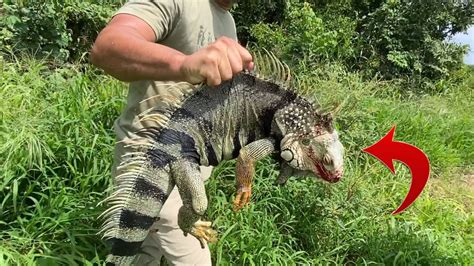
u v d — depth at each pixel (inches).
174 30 39.8
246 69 32.0
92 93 92.2
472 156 135.1
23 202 68.8
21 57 120.6
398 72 208.1
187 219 33.9
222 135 34.9
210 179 75.8
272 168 83.4
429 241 84.4
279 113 35.0
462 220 99.5
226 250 69.9
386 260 78.8
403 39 214.8
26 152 71.2
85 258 61.5
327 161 35.3
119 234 34.6
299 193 82.9
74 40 146.5
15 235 63.1
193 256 47.8
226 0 43.1
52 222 64.5
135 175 34.1
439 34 228.8
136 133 36.4
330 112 35.6
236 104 34.7
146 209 34.1
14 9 130.0
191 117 34.2
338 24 200.7
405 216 95.4
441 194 114.0
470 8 225.3
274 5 208.4
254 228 75.7
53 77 101.9
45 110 83.5
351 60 203.3
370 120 118.1
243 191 34.5
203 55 27.8
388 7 214.8
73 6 143.3
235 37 45.8
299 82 36.1
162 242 47.1
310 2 218.1
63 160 75.9
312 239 79.7
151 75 29.8
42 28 130.6
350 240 81.7
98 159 75.1
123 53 30.5
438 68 213.8
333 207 82.1
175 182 34.0
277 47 177.5
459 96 197.2
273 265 69.1
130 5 36.6
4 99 85.7
